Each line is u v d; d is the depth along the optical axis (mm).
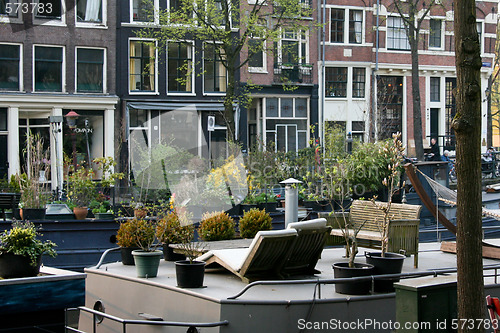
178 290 6520
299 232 6914
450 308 5188
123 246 8070
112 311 7375
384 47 28688
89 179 12641
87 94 22688
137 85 23828
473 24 4664
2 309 5656
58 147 21469
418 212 8336
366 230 8961
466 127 4637
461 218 4672
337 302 6223
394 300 6527
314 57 27438
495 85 36312
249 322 5980
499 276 7586
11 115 21609
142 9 23781
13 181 12703
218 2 24000
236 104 25078
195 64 24281
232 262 6949
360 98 28281
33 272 6145
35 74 22234
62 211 11523
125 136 23141
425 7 29016
